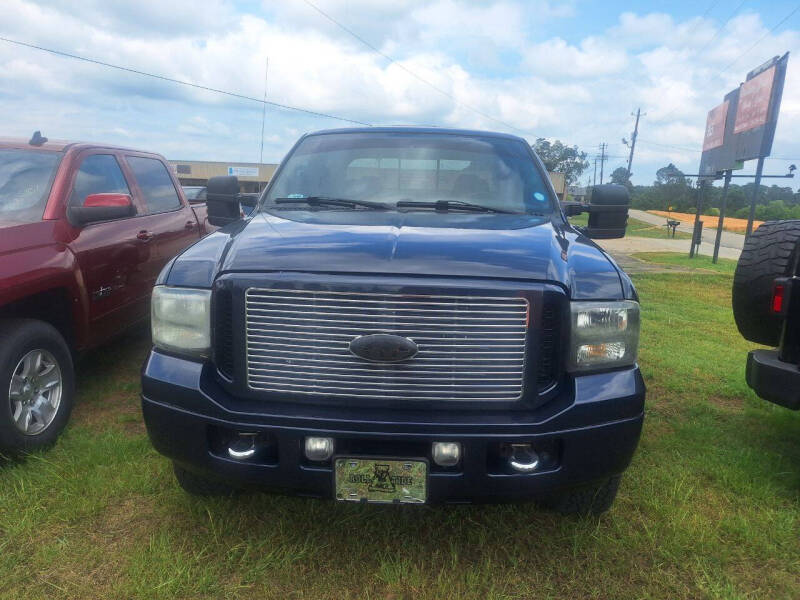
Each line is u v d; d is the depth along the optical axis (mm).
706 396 4500
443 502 2227
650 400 4414
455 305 2180
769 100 15031
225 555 2471
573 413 2217
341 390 2242
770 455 3438
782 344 2949
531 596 2293
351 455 2186
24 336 3162
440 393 2219
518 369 2217
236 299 2268
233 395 2324
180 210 5684
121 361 4949
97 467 3111
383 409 2244
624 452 2332
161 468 3139
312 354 2242
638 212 66188
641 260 16594
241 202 3928
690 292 10281
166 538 2533
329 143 3820
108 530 2635
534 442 2199
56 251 3564
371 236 2551
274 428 2215
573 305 2297
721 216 16938
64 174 3996
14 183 3859
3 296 3082
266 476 2266
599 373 2336
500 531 2689
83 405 4020
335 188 3492
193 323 2373
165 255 5090
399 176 3523
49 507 2777
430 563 2475
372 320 2199
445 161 3594
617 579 2391
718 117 18969
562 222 3248
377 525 2707
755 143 15742
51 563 2404
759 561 2512
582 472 2270
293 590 2295
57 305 3656
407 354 2180
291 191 3529
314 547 2523
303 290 2213
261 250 2420
